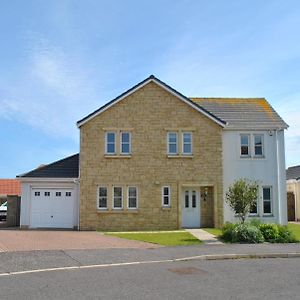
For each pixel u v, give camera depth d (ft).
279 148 89.81
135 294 31.14
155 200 84.38
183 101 86.28
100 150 84.69
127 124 85.30
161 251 53.16
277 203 88.58
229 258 49.78
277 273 39.75
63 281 36.11
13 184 145.28
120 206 84.38
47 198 86.28
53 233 74.49
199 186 86.28
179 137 85.76
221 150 86.33
